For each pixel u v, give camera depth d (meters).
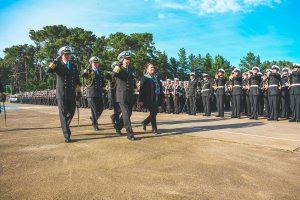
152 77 7.29
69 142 6.13
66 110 6.34
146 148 5.49
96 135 7.03
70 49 6.44
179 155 4.95
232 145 5.75
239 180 3.73
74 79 6.52
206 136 6.81
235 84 12.02
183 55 71.44
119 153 5.09
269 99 10.84
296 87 10.02
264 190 3.41
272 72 10.86
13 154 5.09
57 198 3.19
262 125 9.04
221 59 65.00
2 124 9.69
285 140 6.27
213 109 16.80
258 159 4.70
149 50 53.38
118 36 53.28
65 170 4.15
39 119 11.47
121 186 3.53
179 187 3.50
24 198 3.20
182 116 12.88
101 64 49.78
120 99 6.45
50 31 61.75
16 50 90.88
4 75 93.38
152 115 7.25
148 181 3.70
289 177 3.85
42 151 5.31
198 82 14.21
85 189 3.44
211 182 3.66
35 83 62.94
